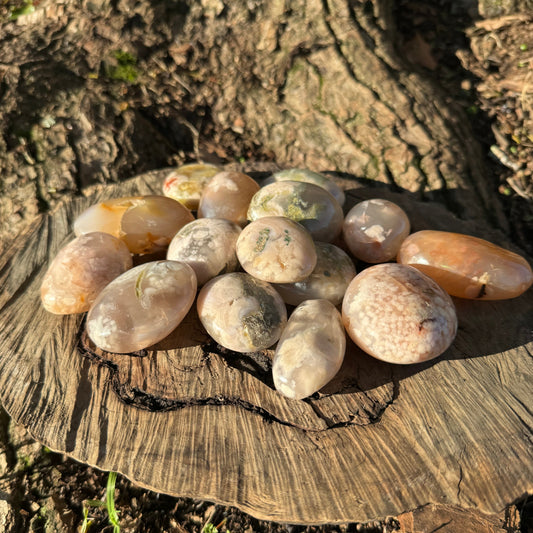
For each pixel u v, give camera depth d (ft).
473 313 0.92
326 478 0.70
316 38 1.43
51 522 1.03
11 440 1.12
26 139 1.38
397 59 1.47
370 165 1.38
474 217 1.31
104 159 1.43
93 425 0.75
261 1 1.42
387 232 0.95
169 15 1.45
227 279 0.83
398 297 0.78
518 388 0.79
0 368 0.83
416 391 0.79
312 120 1.46
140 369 0.83
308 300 0.85
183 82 1.50
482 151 1.50
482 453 0.71
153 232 0.98
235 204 1.00
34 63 1.40
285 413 0.77
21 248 1.09
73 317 0.92
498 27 1.54
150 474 0.70
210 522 1.06
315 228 0.94
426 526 0.84
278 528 1.05
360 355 0.85
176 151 1.58
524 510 1.01
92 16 1.45
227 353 0.86
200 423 0.76
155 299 0.80
